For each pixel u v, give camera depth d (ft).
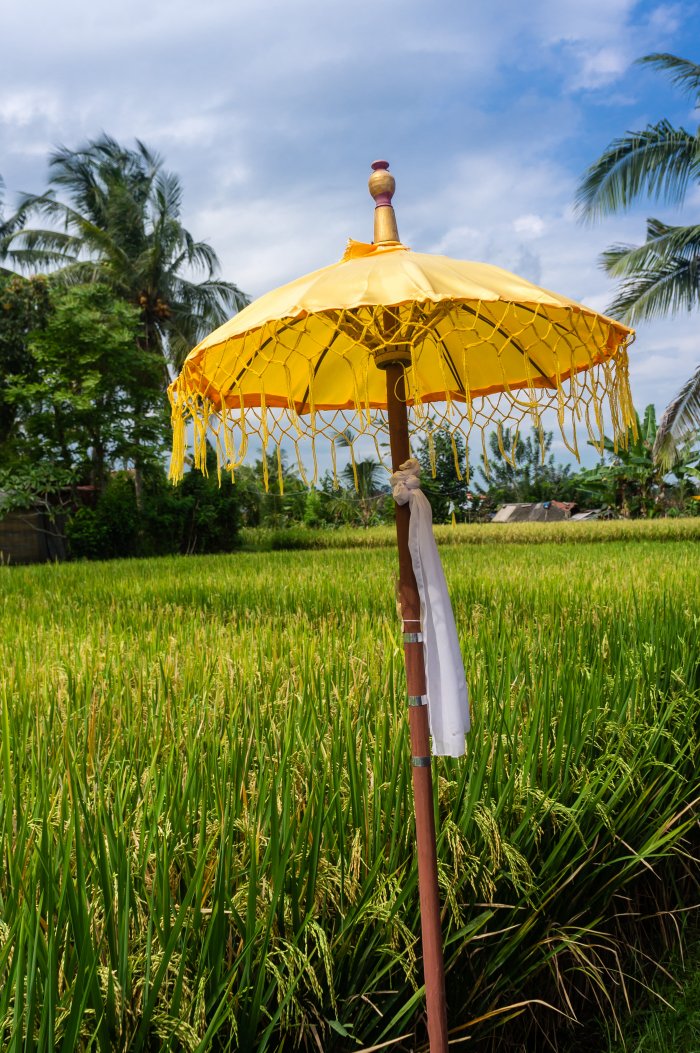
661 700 12.86
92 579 36.45
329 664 12.75
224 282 102.17
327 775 8.59
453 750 6.75
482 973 8.32
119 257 93.40
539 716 10.54
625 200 59.26
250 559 53.26
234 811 7.78
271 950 6.89
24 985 5.76
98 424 82.69
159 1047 6.19
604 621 16.61
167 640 16.65
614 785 10.82
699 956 11.23
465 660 13.02
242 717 10.84
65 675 12.60
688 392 63.36
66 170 96.02
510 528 95.04
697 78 55.47
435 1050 6.81
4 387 90.89
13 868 6.61
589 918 10.12
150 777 8.50
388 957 7.48
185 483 96.02
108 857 7.00
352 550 64.95
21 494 76.02
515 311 7.74
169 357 99.45
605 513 122.31
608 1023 9.91
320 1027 7.11
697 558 33.76
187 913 6.58
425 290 5.95
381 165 7.52
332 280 6.38
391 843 8.04
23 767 9.15
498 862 8.13
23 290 92.43
